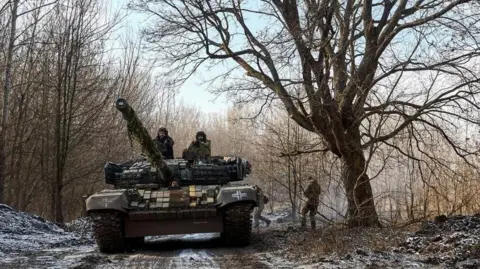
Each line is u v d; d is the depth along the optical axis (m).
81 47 23.75
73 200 32.84
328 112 13.32
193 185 13.09
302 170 21.50
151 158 12.55
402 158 14.42
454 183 14.62
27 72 25.89
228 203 11.68
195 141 14.80
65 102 22.67
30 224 15.87
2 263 9.45
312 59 13.32
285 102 14.52
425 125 13.59
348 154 13.93
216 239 14.76
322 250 9.98
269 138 24.62
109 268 8.96
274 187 28.22
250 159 28.91
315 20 12.66
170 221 12.06
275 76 13.80
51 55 24.88
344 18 12.66
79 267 8.95
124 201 11.66
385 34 13.14
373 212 13.53
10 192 26.36
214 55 15.33
